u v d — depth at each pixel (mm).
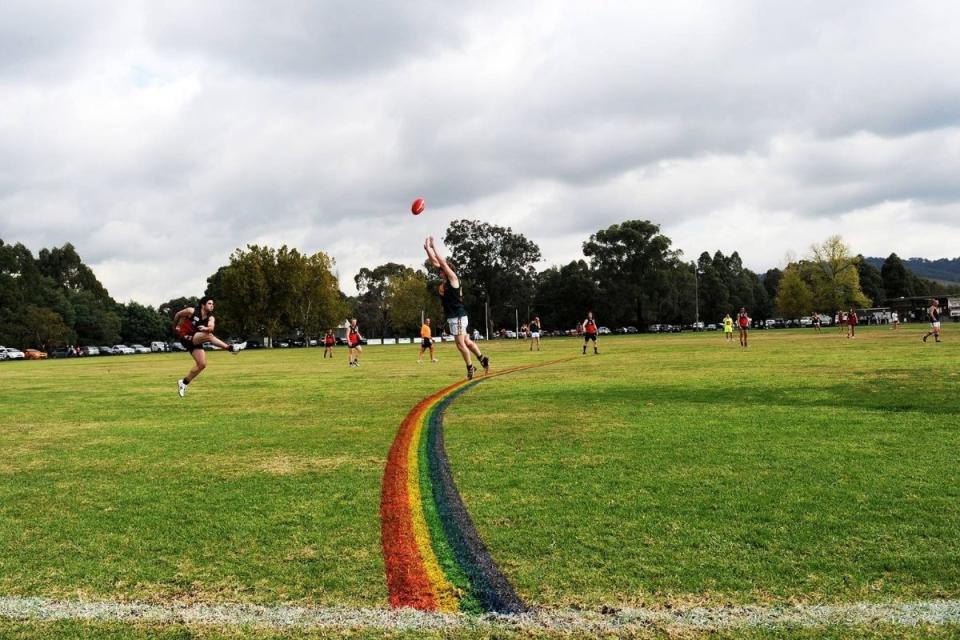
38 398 14047
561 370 17891
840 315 72875
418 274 106625
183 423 9258
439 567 3477
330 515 4469
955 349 22375
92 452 7094
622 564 3449
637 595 3086
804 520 4047
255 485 5371
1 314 92062
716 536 3816
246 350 78750
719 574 3289
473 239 105250
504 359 26922
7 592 3316
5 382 21016
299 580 3381
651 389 11695
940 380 11672
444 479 5301
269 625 2898
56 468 6266
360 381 16656
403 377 17734
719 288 116312
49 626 2943
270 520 4398
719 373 14852
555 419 8367
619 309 98688
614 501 4555
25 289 98562
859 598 2988
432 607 3035
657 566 3408
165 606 3119
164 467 6188
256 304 84562
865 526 3914
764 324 116938
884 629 2707
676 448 6270
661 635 2715
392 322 110562
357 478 5520
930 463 5418
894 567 3316
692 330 106938
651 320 100438
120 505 4875
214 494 5117
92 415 10555
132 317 128875
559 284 114938
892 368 14664
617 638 2701
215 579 3424
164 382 18734
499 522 4180
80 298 112312
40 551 3904
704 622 2811
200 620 2961
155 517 4539
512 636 2740
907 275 132000
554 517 4242
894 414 8016
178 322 13266
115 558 3762
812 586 3125
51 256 127750
